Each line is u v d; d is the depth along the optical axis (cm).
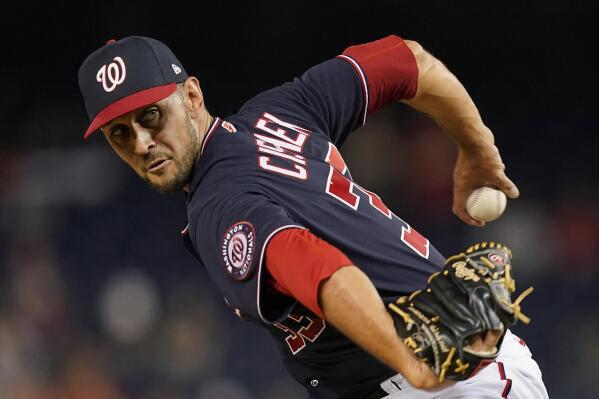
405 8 4866
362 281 827
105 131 1029
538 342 3900
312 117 1159
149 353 3769
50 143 4572
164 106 1021
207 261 968
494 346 848
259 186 989
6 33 4797
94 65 1032
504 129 4809
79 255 4294
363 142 4328
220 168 1017
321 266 827
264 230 874
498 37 4900
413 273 1030
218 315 3922
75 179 4447
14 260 4106
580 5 4862
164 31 4875
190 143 1038
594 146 4725
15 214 4328
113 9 4831
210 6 4884
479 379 1030
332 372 1067
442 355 820
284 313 907
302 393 3756
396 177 4269
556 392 3816
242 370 3775
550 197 4447
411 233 1073
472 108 1252
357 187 1066
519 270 4022
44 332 3791
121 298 3853
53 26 4831
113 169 4488
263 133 1096
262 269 873
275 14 4897
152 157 1016
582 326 3888
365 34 4856
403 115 4409
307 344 1056
